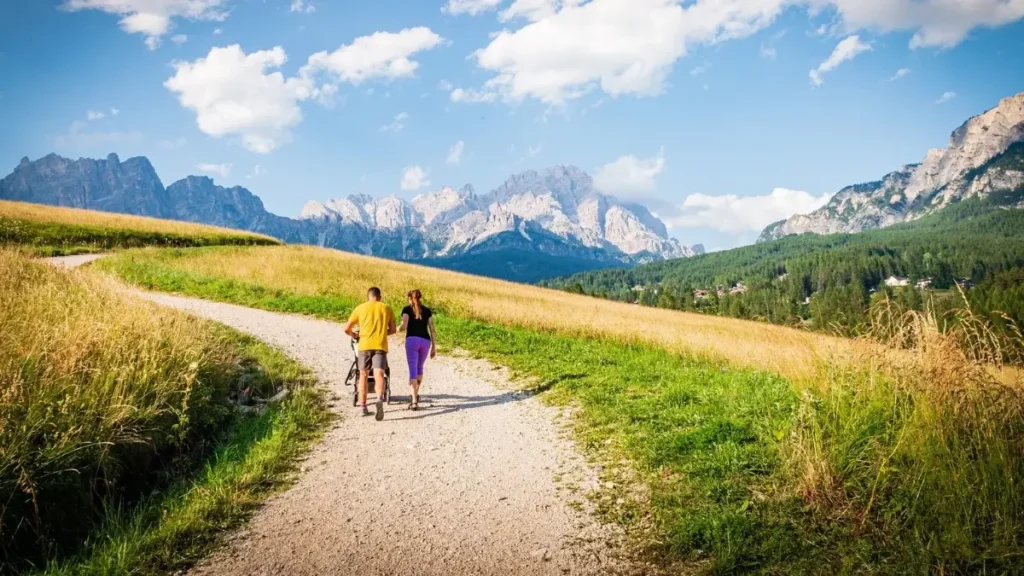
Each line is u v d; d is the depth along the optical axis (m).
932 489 4.80
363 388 8.99
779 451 6.05
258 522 5.48
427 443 7.82
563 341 16.03
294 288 22.89
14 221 34.47
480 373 12.30
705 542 4.85
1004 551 4.12
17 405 5.72
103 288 12.70
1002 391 5.24
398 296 22.59
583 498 6.00
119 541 4.93
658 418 8.21
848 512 4.93
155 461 6.59
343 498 6.05
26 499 4.95
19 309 9.00
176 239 42.16
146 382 7.22
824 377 6.86
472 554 4.91
